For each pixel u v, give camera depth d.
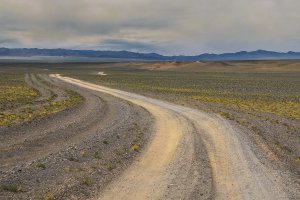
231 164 18.25
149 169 16.91
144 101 51.62
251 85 93.75
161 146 22.19
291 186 15.06
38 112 34.16
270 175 16.56
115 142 22.48
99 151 19.72
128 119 32.62
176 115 37.00
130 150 20.58
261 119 35.28
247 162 18.70
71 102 45.81
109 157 18.56
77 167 16.22
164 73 163.88
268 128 29.89
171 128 29.00
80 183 13.97
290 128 30.22
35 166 15.70
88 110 37.94
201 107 44.94
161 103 49.19
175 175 16.02
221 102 52.41
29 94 57.66
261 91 76.50
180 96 61.41
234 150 21.38
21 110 35.31
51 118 30.72
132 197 12.98
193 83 99.56
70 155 18.09
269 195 13.79
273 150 21.92
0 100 45.41
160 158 19.12
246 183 15.20
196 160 18.86
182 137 25.19
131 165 17.48
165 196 13.23
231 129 28.69
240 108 45.28
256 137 25.72
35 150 19.25
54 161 16.75
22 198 11.94
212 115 37.19
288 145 23.50
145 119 33.75
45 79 107.62
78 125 27.98
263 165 18.27
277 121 33.94
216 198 13.25
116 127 27.92
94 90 71.38
